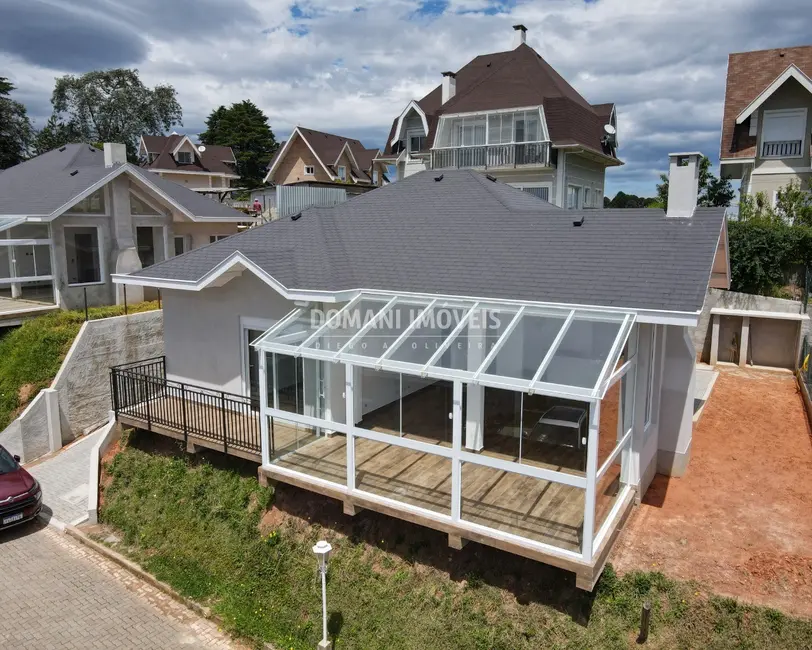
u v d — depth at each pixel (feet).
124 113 257.55
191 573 37.60
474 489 32.55
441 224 49.08
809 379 56.90
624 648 27.50
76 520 44.78
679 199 40.83
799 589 29.27
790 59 97.76
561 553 27.50
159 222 80.84
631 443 36.19
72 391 58.54
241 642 32.55
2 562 39.83
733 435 48.88
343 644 31.40
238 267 44.19
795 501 37.86
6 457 46.83
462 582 32.19
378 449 38.81
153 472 46.57
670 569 30.91
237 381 48.39
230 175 205.26
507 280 37.63
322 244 47.44
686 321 30.37
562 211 46.42
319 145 193.88
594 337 30.91
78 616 34.45
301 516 38.83
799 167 88.33
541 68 110.52
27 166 93.04
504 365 31.45
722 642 27.22
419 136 119.96
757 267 73.10
